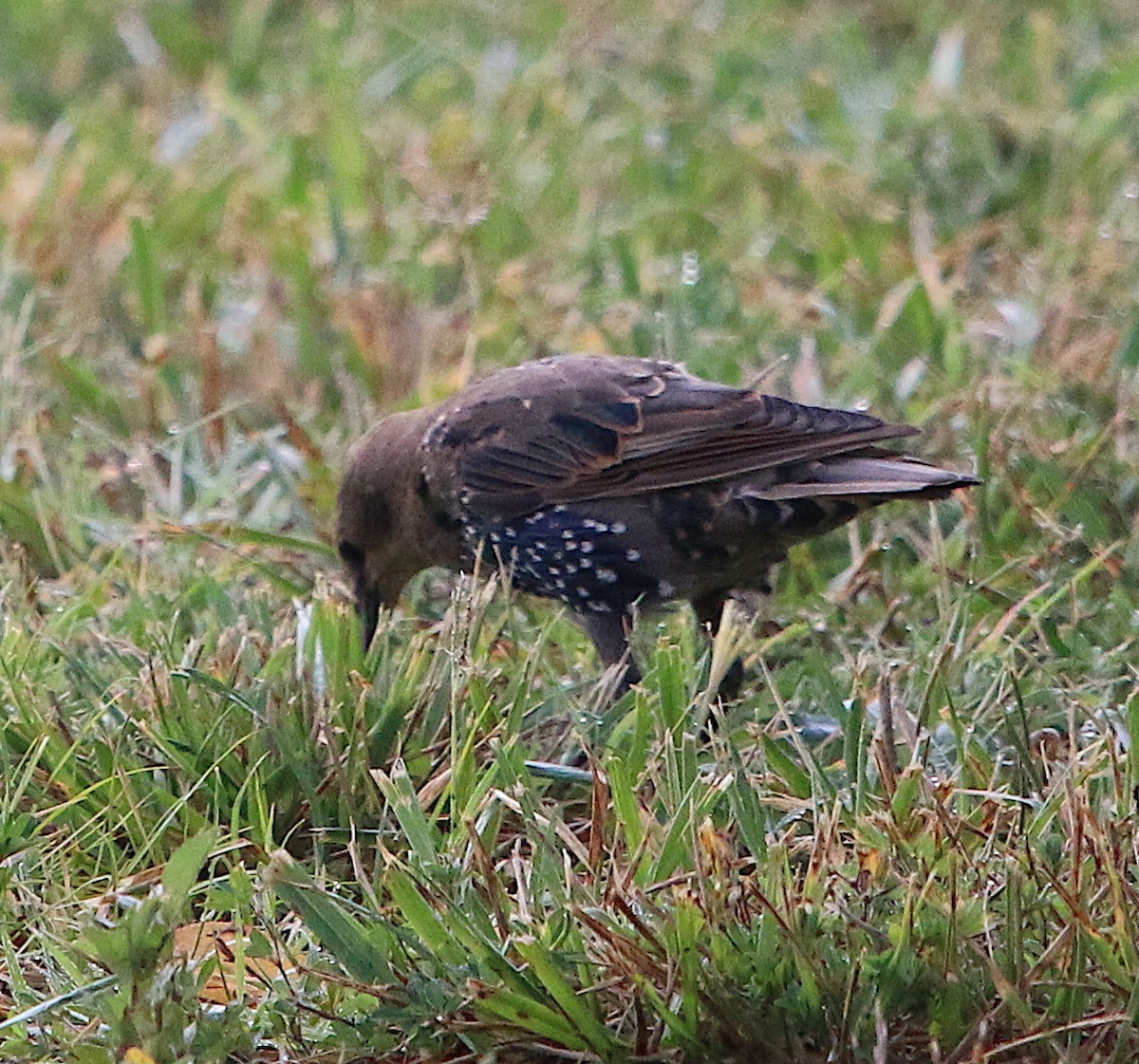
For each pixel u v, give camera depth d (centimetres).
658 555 1008
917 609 1058
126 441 1263
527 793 829
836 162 1581
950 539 1084
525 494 1016
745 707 972
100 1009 734
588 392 1012
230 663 955
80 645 1013
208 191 1573
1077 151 1565
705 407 994
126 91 1888
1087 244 1398
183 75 1908
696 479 985
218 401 1292
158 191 1598
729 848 782
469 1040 749
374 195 1555
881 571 1098
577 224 1517
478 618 957
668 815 827
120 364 1349
